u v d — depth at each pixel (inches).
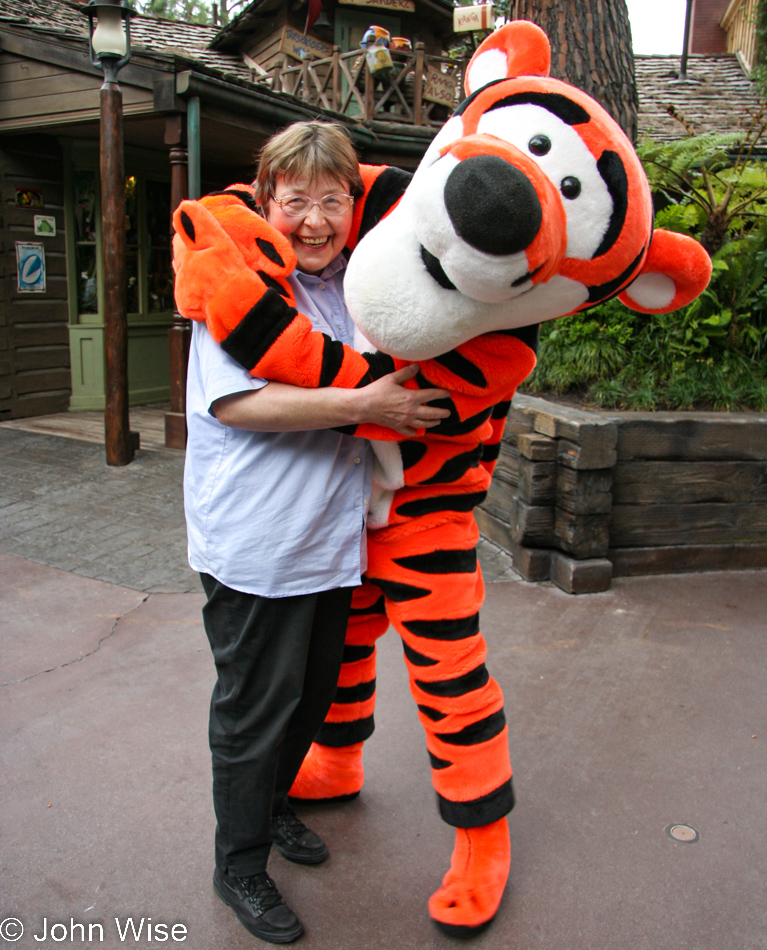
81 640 129.0
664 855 83.4
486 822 70.7
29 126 266.8
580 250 55.7
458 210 47.7
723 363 178.5
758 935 73.0
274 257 61.2
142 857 81.0
